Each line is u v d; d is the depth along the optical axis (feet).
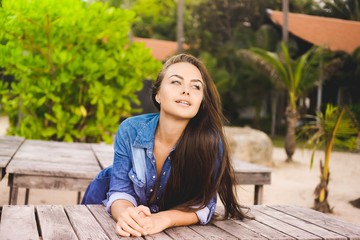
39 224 6.37
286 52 37.24
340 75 56.54
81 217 6.59
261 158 32.71
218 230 6.46
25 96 19.17
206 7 93.81
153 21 119.34
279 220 7.21
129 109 21.45
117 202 6.72
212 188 6.87
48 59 19.94
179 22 65.36
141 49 20.70
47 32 19.19
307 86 37.60
